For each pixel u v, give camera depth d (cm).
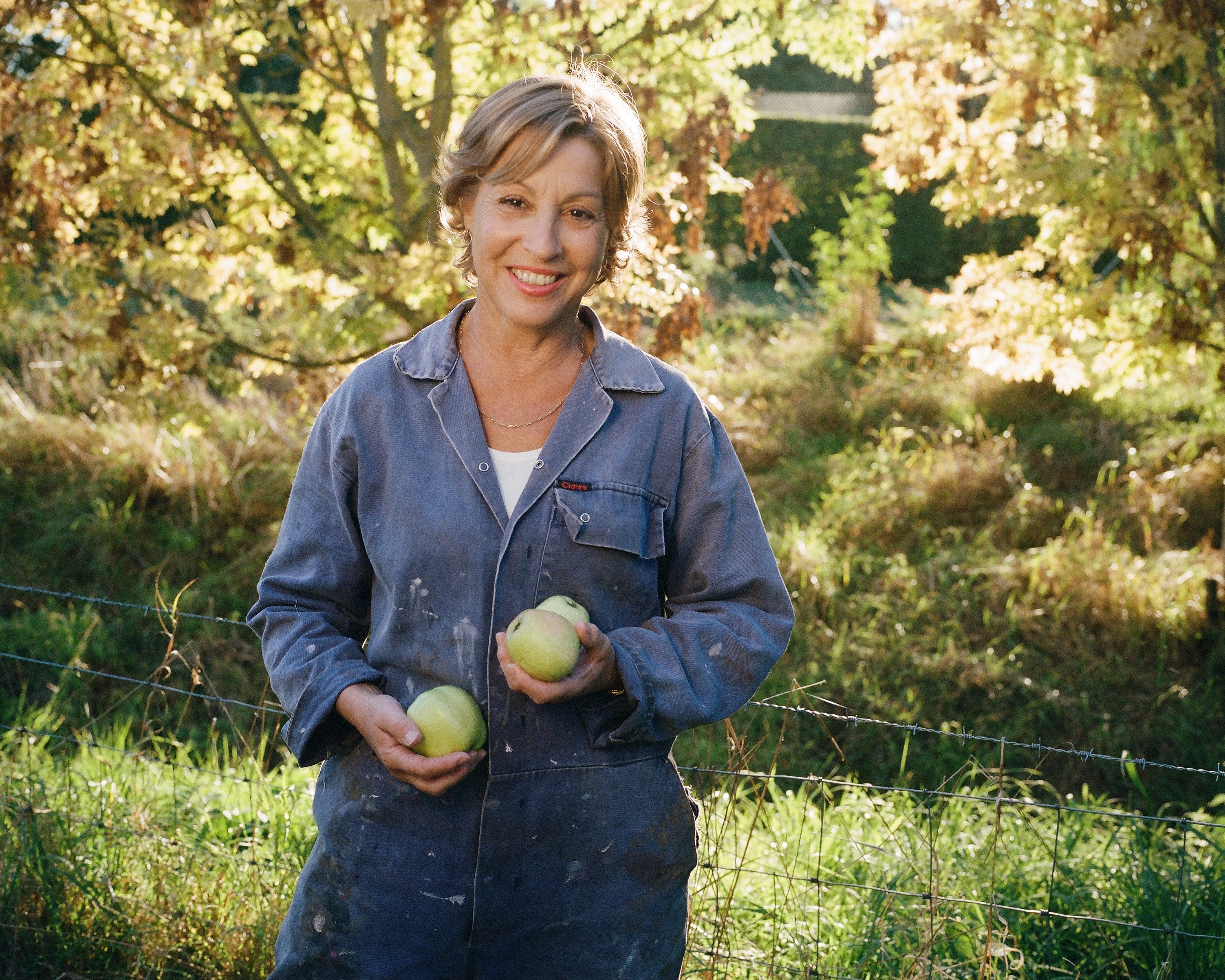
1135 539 849
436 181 171
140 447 926
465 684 161
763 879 324
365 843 164
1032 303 691
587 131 155
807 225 1667
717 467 173
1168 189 632
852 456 977
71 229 699
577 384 167
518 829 162
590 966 166
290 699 163
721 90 623
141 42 651
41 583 820
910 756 671
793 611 175
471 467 163
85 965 273
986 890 327
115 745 449
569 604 157
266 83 1480
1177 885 327
